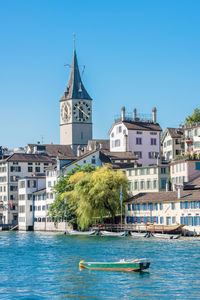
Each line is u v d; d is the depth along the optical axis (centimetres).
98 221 13350
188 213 11694
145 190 14700
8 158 19662
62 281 6731
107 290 6225
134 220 13175
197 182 12731
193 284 6400
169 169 14412
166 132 17725
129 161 16575
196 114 18200
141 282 6556
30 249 10138
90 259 8419
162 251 9025
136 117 17975
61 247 10250
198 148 15675
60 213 14562
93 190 12950
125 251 9162
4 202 19725
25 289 6359
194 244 9988
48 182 16638
